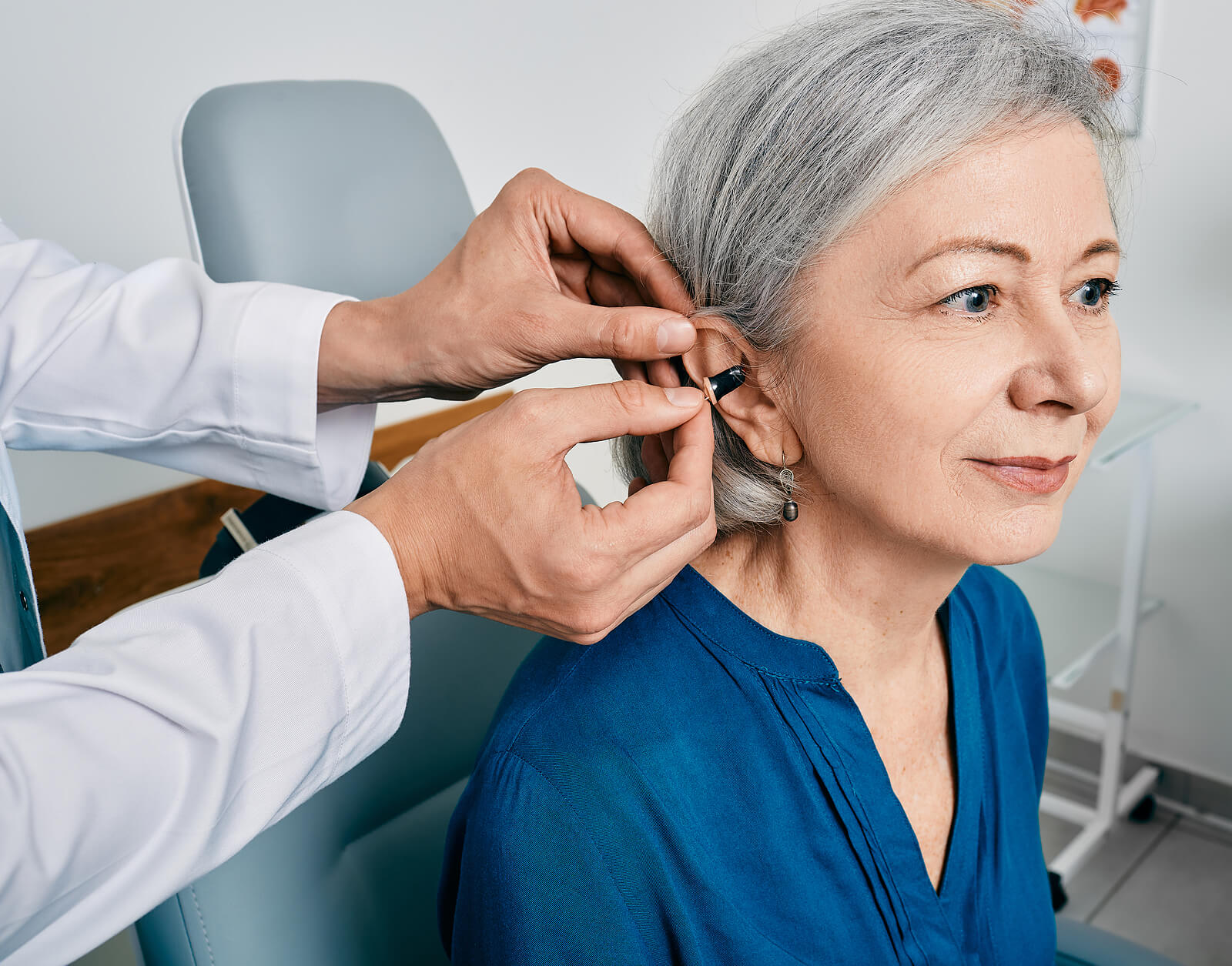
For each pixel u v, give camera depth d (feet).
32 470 5.27
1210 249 5.81
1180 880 6.17
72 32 5.22
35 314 2.60
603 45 7.41
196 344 2.63
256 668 1.66
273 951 2.60
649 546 1.93
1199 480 6.20
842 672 2.37
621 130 7.74
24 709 1.48
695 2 7.18
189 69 5.67
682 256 2.25
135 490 5.63
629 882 2.05
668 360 2.27
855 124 1.83
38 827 1.42
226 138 3.25
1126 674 6.09
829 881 2.22
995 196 1.79
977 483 1.97
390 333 2.51
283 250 3.32
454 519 1.90
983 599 2.75
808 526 2.24
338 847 2.82
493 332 2.34
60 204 5.38
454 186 3.81
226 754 1.60
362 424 2.86
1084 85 1.83
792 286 1.98
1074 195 1.83
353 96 3.61
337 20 6.21
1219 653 6.38
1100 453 5.29
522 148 7.33
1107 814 6.33
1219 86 5.54
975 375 1.87
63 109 5.28
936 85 1.79
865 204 1.85
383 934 2.83
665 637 2.26
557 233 2.40
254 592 1.71
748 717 2.21
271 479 2.86
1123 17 5.68
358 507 1.94
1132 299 6.20
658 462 2.45
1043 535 2.02
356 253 3.51
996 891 2.56
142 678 1.57
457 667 3.19
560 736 2.11
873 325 1.92
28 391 2.66
